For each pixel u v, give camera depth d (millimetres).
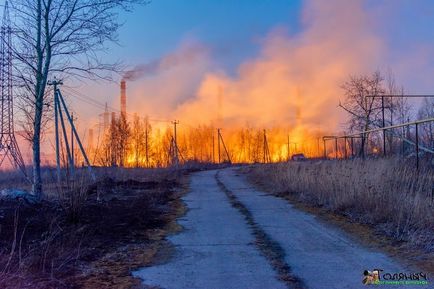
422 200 10305
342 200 13125
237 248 9023
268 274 7066
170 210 15156
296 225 11539
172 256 8406
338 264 7555
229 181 30312
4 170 31219
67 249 8172
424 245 8328
